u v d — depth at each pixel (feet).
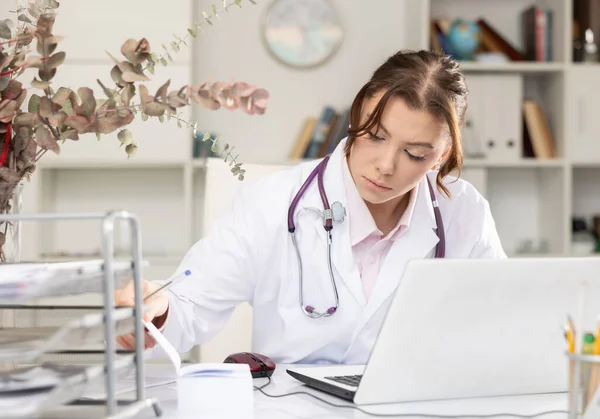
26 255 11.23
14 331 2.96
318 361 5.28
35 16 3.92
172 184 12.28
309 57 12.33
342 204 5.25
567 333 2.91
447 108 4.60
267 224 5.30
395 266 5.23
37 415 2.54
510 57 12.23
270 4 12.28
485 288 3.34
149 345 3.72
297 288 5.27
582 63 12.14
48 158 11.28
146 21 11.23
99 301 10.23
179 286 5.12
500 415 3.28
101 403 3.11
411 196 5.33
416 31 11.84
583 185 12.81
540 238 12.76
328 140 12.02
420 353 3.39
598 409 2.79
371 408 3.41
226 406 3.41
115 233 11.92
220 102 3.62
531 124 12.20
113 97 3.64
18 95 3.70
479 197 5.80
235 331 6.22
